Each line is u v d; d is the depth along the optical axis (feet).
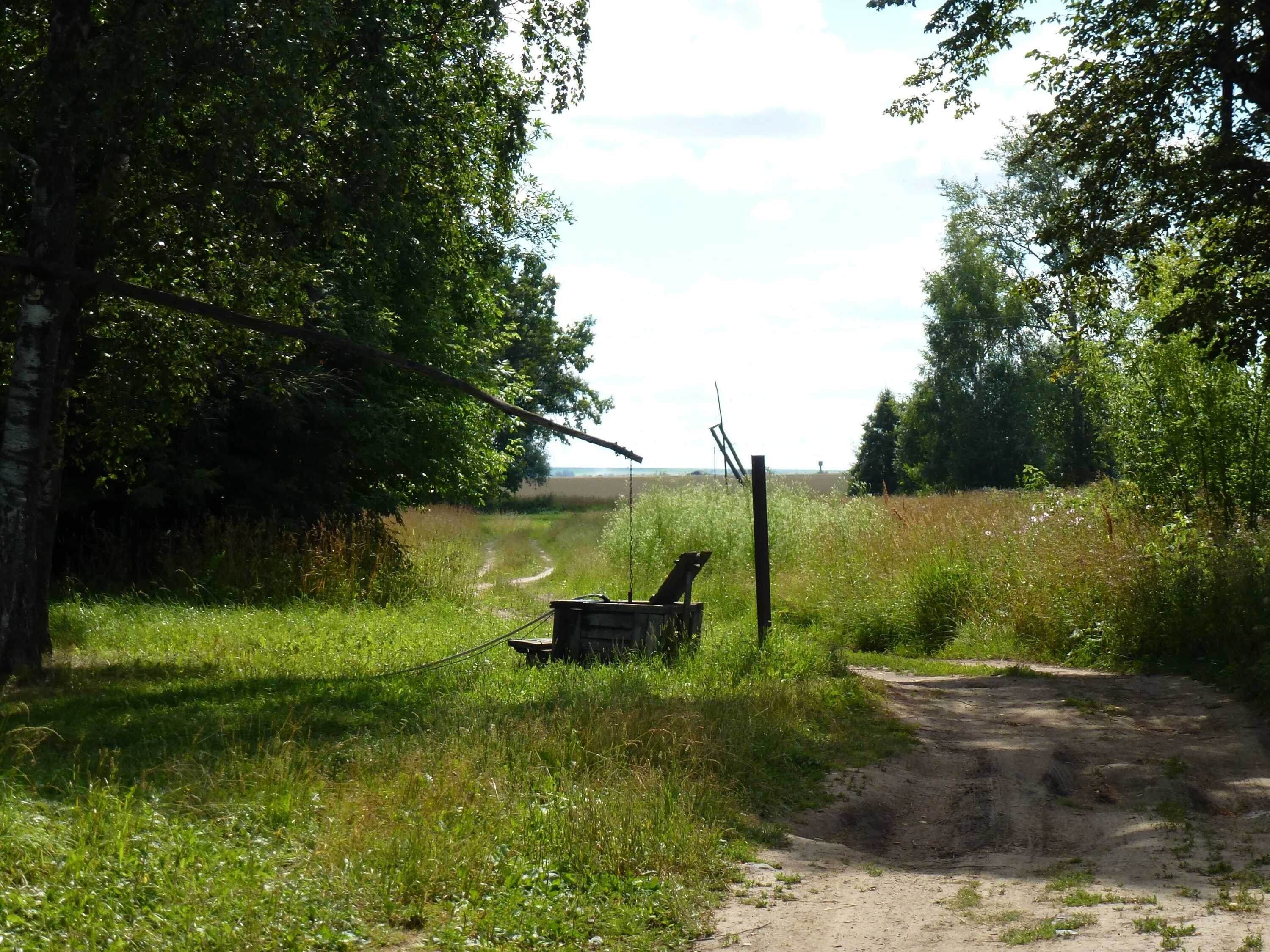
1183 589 47.62
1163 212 50.08
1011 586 55.57
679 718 27.50
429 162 43.78
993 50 57.67
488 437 85.76
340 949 15.51
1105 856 21.04
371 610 60.34
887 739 30.99
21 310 38.24
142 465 49.85
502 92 44.62
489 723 28.32
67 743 27.25
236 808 21.27
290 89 35.01
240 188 37.81
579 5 43.16
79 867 16.81
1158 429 56.39
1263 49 47.60
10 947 14.05
